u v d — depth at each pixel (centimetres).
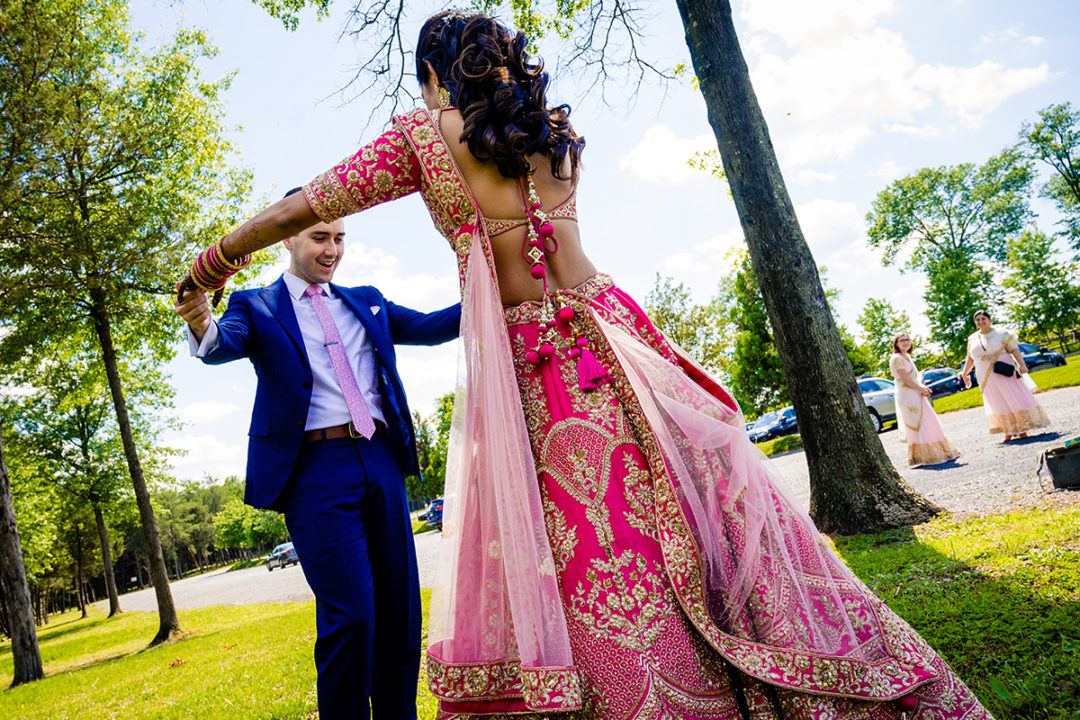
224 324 215
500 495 131
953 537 471
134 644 1366
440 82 156
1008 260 4869
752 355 2947
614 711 115
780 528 140
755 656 123
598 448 135
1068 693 205
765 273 620
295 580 2442
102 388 1994
